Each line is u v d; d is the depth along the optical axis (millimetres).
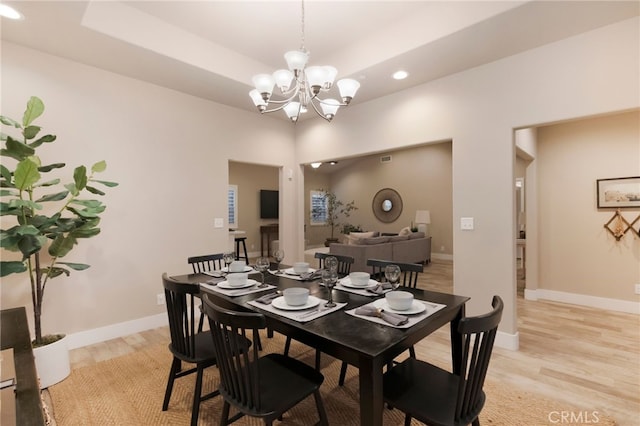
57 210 2844
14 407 1037
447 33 2490
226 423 1564
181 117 3658
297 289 1855
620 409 2045
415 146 3621
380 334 1423
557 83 2596
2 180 2240
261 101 2475
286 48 3248
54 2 2125
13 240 2115
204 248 3859
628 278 3904
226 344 1420
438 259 8289
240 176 8547
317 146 4641
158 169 3479
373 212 9688
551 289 4430
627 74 2314
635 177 3859
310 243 10258
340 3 2545
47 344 2371
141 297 3361
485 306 2996
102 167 2707
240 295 2018
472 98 3062
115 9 2539
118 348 2947
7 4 2131
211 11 2654
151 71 3119
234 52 3305
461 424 1260
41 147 2779
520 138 3719
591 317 3723
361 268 5828
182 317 1881
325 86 2199
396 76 3236
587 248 4164
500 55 2816
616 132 3979
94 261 3066
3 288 2641
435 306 1773
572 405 2084
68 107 2902
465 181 3111
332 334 1422
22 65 2682
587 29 2426
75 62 2938
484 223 2996
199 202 3818
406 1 2543
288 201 4895
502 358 2721
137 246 3332
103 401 2135
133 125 3293
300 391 1481
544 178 4453
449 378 1606
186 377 2434
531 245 4488
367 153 4051
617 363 2631
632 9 2182
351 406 2086
